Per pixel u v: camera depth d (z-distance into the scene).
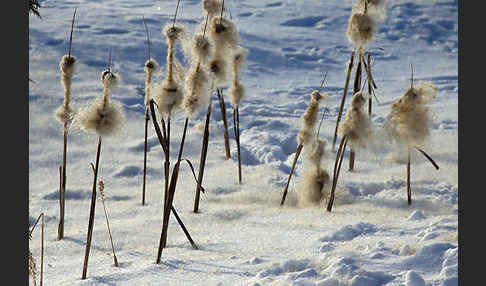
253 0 33.41
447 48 25.27
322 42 24.67
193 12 27.11
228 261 4.46
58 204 7.09
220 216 6.36
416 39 26.55
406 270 3.91
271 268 4.12
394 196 6.97
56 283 4.10
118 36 19.62
